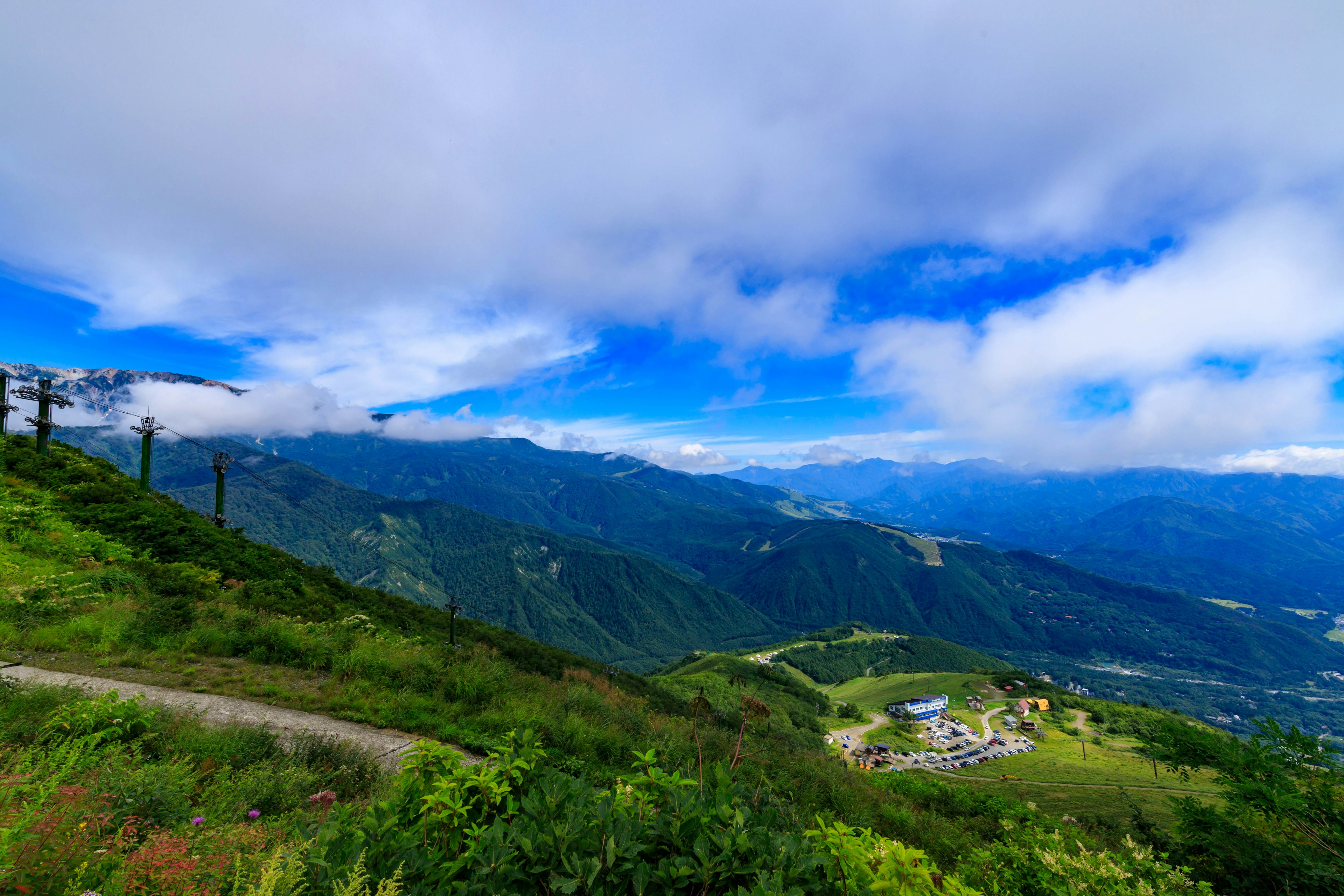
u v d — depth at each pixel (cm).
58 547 1914
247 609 1688
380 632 2020
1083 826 1068
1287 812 551
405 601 3841
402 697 1159
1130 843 532
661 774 299
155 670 1129
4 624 1169
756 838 266
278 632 1405
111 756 486
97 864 301
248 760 661
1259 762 573
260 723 925
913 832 1105
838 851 263
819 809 1080
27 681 858
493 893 228
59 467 2992
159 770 479
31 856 284
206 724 787
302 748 749
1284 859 541
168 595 1731
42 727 566
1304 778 555
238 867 307
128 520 2561
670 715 1948
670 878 243
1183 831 629
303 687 1180
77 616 1311
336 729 973
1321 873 512
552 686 1631
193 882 307
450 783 281
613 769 988
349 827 287
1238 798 591
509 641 3378
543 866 240
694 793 293
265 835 391
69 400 3228
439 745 317
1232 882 568
